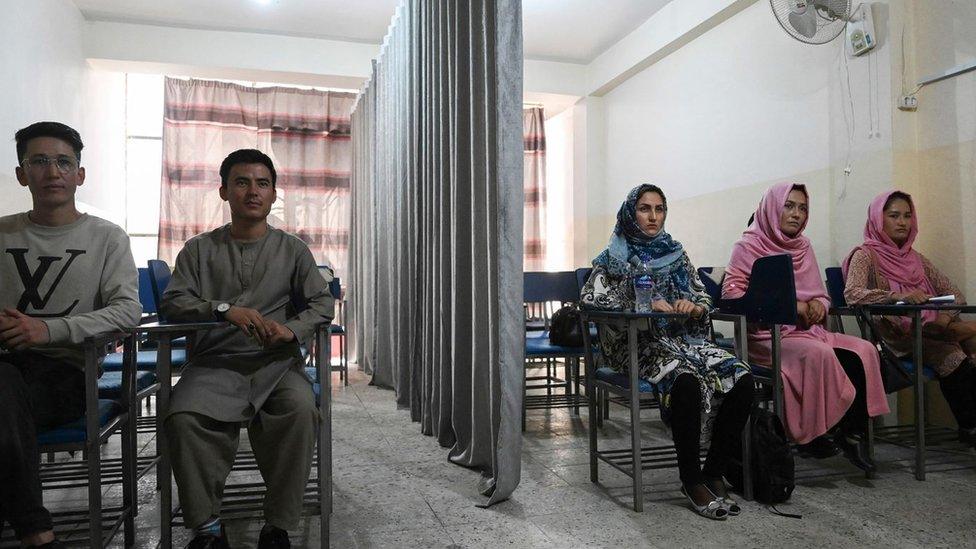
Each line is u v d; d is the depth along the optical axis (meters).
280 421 1.62
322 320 1.79
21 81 3.70
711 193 4.54
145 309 3.50
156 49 5.11
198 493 1.55
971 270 3.09
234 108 6.17
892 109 3.27
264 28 5.25
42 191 1.75
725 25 4.39
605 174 6.02
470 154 2.73
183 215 5.97
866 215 3.38
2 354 1.67
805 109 3.74
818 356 2.37
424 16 3.50
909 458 2.72
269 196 1.88
